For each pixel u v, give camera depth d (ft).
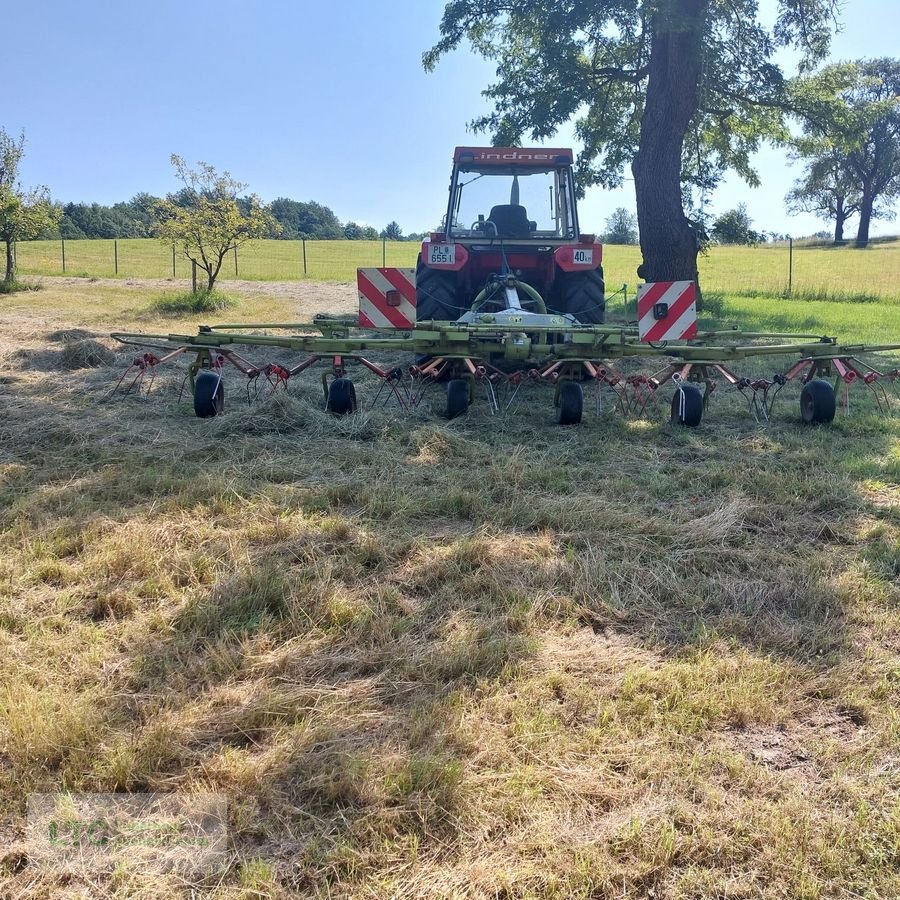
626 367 28.55
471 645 8.26
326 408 18.66
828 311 53.72
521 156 26.45
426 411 19.35
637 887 5.53
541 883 5.51
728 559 10.80
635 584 9.92
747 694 7.58
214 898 5.36
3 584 9.50
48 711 7.03
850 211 227.20
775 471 14.80
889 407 20.66
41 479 13.74
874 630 8.92
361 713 7.29
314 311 48.29
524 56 49.08
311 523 11.81
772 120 50.83
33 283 65.98
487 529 11.70
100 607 9.12
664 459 15.84
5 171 62.03
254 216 52.03
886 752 6.92
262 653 8.27
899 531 11.75
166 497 12.82
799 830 5.98
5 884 5.47
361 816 6.02
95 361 26.11
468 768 6.55
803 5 43.60
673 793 6.38
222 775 6.46
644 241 42.78
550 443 16.89
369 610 9.06
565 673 7.99
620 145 51.75
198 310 47.44
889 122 185.98
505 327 18.34
